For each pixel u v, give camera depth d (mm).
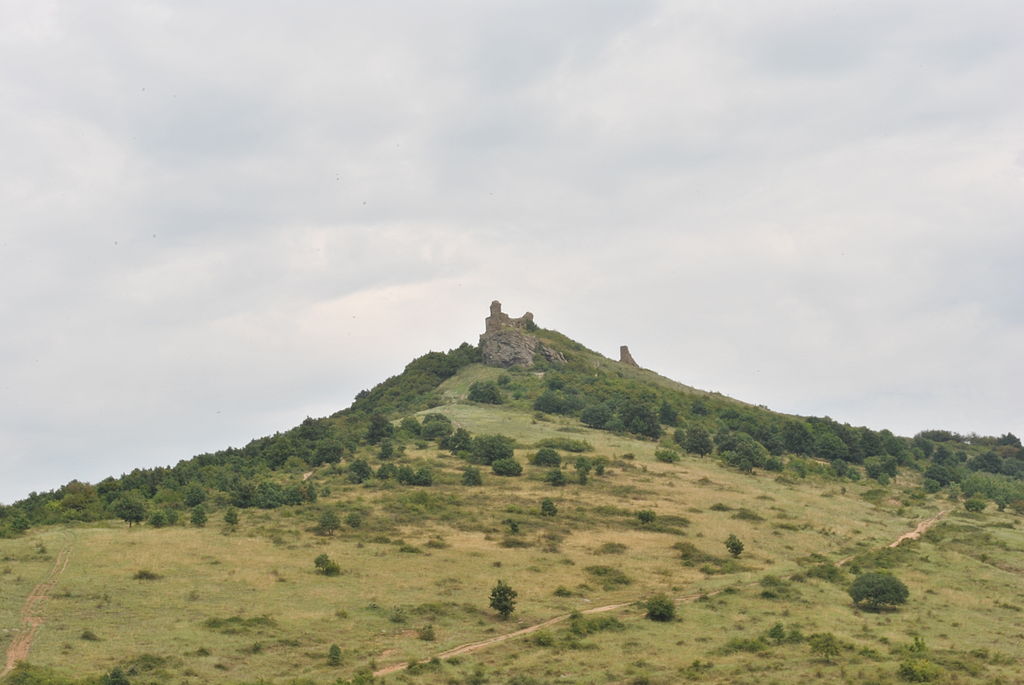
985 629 79500
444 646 73438
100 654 65750
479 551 104312
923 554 110812
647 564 102812
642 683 62781
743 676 62938
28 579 84750
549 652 71500
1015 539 118875
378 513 121312
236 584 87250
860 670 63000
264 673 64812
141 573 87500
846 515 135625
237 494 132125
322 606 82188
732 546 108312
